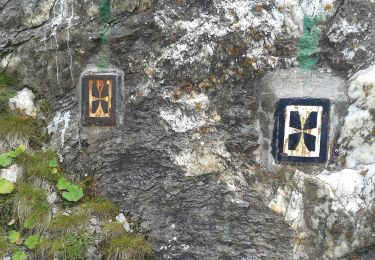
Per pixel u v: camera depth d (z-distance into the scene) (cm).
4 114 339
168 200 315
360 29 298
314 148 299
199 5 317
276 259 298
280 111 304
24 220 309
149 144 321
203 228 308
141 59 324
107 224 310
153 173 319
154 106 322
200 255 305
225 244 304
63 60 335
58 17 338
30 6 341
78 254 299
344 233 291
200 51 315
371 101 292
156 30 321
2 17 346
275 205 302
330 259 292
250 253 301
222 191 310
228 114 313
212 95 315
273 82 307
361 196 290
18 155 323
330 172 297
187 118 318
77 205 318
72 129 332
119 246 302
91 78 329
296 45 304
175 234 310
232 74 312
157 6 321
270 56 308
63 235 304
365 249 290
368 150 292
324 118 298
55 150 331
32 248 301
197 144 315
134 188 320
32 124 337
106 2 328
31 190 314
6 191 313
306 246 296
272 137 306
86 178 327
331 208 293
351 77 298
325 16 301
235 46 311
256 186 306
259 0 309
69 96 336
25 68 343
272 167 305
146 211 316
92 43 330
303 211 298
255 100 310
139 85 324
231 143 312
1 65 346
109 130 328
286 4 304
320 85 301
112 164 325
